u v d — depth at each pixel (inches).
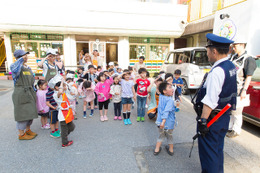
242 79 127.2
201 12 380.2
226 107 70.8
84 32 399.2
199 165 102.0
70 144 124.1
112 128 153.4
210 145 75.9
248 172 96.5
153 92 163.0
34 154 112.3
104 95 164.6
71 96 166.2
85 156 110.3
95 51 287.3
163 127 107.3
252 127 157.6
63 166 100.4
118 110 173.6
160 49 469.7
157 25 421.4
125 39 438.6
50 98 129.9
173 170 97.4
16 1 358.3
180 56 294.0
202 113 74.3
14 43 406.6
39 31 383.6
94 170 97.1
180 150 118.0
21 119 123.7
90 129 150.9
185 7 427.5
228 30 243.8
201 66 262.7
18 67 118.9
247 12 216.4
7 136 136.9
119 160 106.2
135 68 246.4
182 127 155.6
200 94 79.0
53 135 135.8
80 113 195.3
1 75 419.8
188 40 490.9
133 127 155.9
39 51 415.8
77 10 381.4
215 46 73.1
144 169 98.1
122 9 399.5
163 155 112.0
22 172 95.3
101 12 391.5
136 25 412.5
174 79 203.8
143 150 117.6
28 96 125.0
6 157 108.8
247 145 125.8
